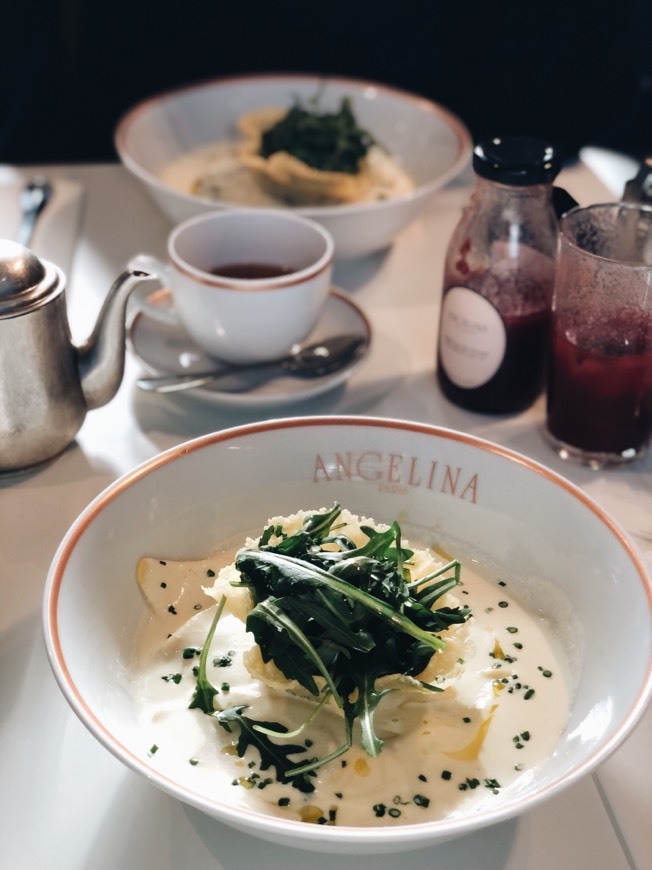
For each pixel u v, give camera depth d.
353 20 1.99
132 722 0.61
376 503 0.77
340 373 0.96
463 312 0.92
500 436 0.94
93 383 0.87
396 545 0.63
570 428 0.89
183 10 1.97
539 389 0.97
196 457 0.73
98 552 0.66
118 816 0.60
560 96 2.02
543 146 0.88
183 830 0.59
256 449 0.74
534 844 0.59
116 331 0.86
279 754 0.59
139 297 1.02
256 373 0.99
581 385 0.87
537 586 0.71
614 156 1.59
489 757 0.60
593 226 0.89
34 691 0.68
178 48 2.02
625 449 0.89
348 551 0.63
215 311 0.94
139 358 0.98
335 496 0.77
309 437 0.75
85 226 1.27
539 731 0.62
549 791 0.50
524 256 0.90
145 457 0.90
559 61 1.98
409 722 0.61
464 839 0.59
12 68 2.03
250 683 0.64
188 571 0.71
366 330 1.04
